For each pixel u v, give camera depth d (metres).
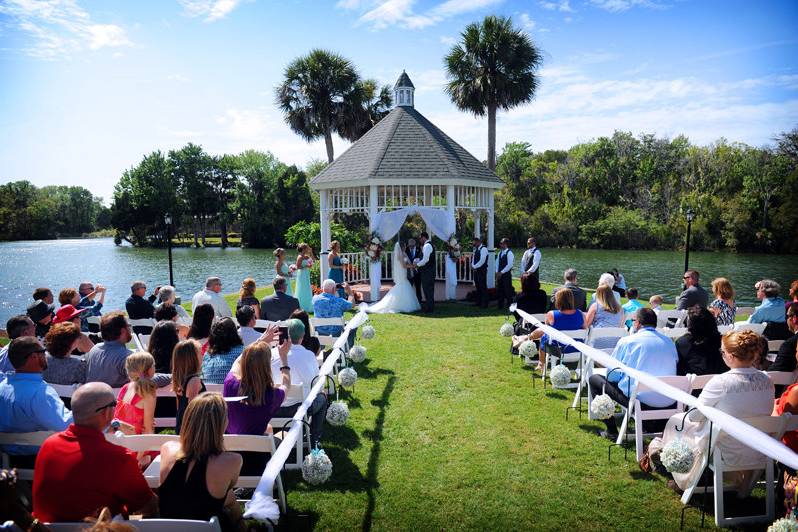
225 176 65.88
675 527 3.42
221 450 2.62
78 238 98.12
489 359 7.68
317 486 4.02
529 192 49.56
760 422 3.24
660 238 41.09
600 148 48.97
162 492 2.59
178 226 63.62
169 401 4.65
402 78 15.37
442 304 13.00
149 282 26.02
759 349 3.44
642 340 4.50
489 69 25.89
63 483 2.54
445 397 6.03
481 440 4.82
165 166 62.34
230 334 4.53
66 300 6.59
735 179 39.97
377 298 13.16
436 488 3.98
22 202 86.44
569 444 4.71
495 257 14.60
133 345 7.15
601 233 43.16
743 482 3.71
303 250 11.70
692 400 3.40
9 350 3.43
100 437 2.65
